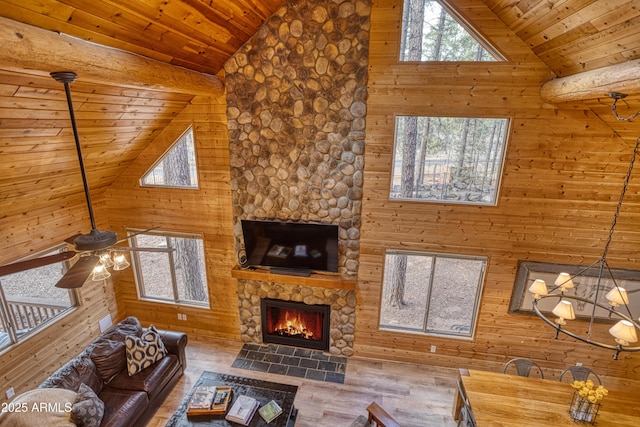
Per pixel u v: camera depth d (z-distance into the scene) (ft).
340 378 15.03
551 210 13.17
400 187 14.44
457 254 14.37
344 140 13.79
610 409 10.29
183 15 9.52
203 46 11.79
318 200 14.64
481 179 13.79
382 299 16.49
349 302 15.71
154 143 15.57
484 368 15.58
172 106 14.07
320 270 15.14
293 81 13.56
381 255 14.85
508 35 11.85
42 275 15.08
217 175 15.44
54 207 14.43
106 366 12.37
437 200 14.02
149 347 13.26
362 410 13.38
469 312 15.71
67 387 10.92
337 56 12.97
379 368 15.71
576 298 9.51
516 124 12.54
